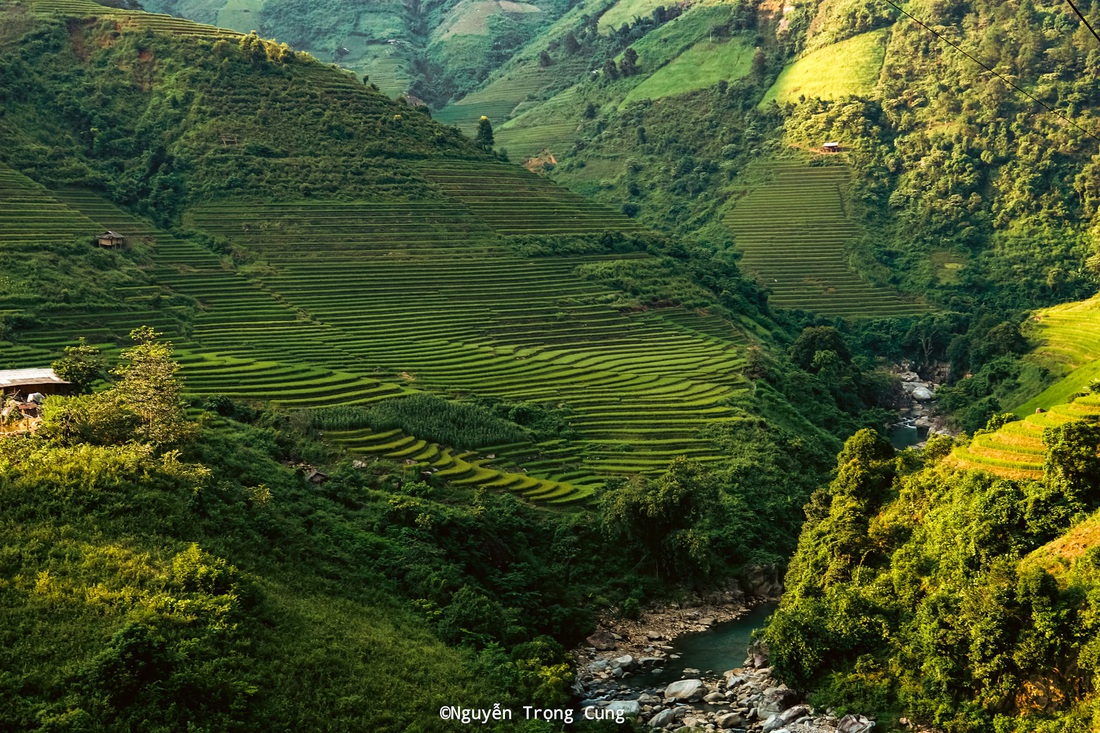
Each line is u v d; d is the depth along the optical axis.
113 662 39.28
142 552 48.75
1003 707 45.91
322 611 51.94
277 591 51.78
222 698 41.50
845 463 72.31
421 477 75.50
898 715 49.81
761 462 91.44
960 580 51.44
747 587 77.31
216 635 44.59
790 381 117.38
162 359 64.50
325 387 89.38
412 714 45.50
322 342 104.50
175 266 117.88
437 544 65.19
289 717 42.59
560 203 154.88
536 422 91.88
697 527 78.00
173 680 40.44
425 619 56.47
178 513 53.12
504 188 153.62
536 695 50.78
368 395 89.06
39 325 94.25
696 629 70.31
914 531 60.06
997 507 51.94
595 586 72.81
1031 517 51.03
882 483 69.31
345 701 44.69
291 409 83.50
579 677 60.03
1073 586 45.03
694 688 57.28
